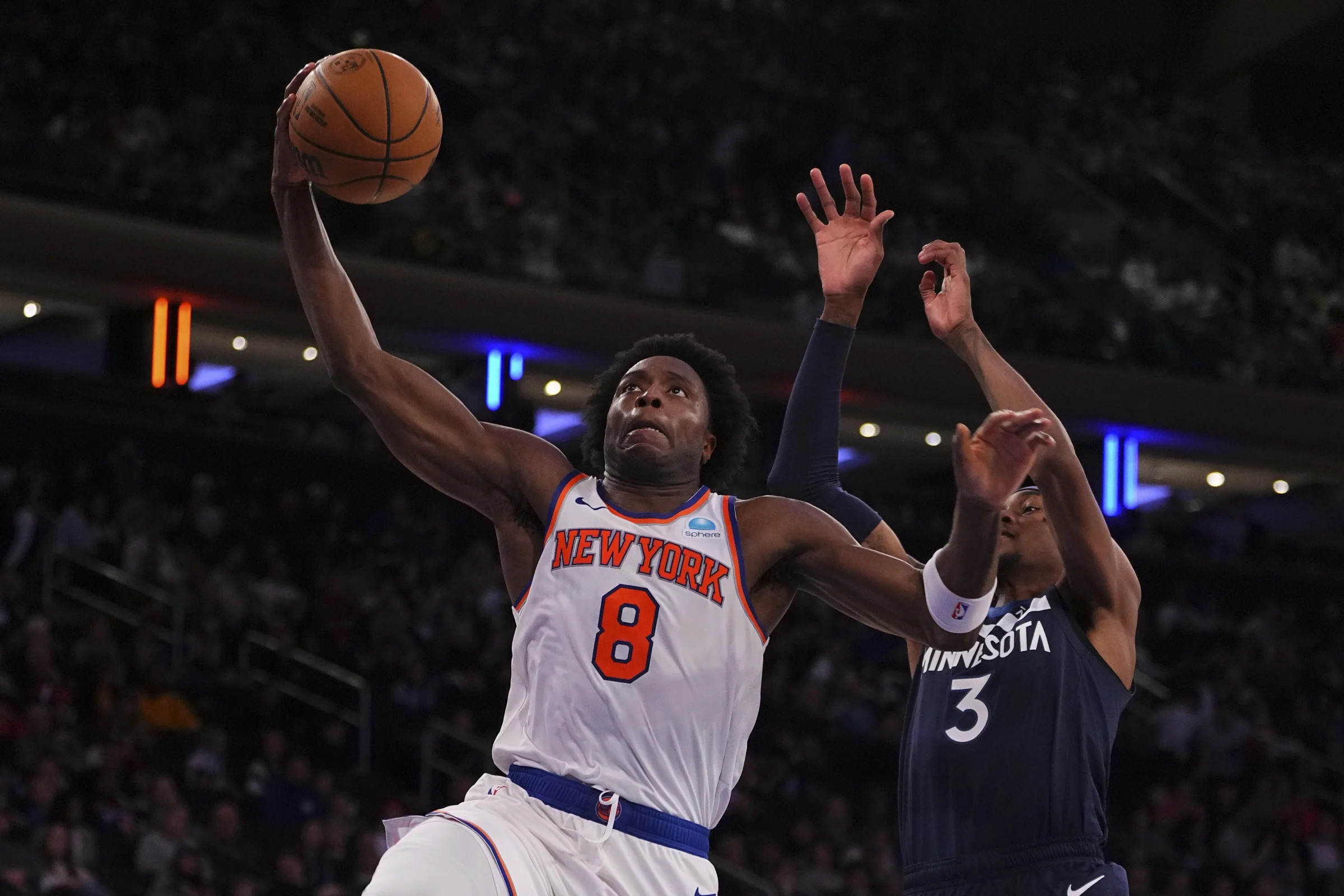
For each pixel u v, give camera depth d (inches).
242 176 637.3
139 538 535.5
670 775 113.3
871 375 706.8
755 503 119.8
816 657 597.0
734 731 117.0
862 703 573.6
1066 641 143.3
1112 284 763.4
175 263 615.8
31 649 454.0
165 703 458.6
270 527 593.9
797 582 120.0
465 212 665.0
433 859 107.2
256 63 681.0
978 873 138.3
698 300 687.1
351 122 121.4
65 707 438.3
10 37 637.9
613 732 112.4
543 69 772.0
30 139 598.5
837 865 482.6
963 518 108.0
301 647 526.9
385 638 541.6
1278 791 567.5
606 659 113.0
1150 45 1023.0
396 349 676.1
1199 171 898.7
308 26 726.5
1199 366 747.4
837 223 153.3
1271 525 867.4
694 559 115.6
